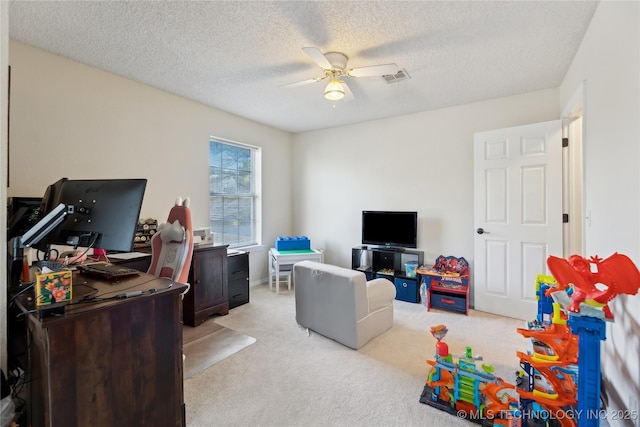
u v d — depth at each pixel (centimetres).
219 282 317
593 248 200
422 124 385
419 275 366
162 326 136
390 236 393
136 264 248
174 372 140
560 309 178
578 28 203
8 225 168
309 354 235
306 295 279
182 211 201
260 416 167
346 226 452
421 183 387
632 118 143
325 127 468
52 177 240
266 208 459
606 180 176
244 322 301
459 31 207
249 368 215
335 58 235
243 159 431
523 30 205
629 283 120
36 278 104
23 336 143
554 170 289
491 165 322
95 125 266
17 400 134
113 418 119
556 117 303
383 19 194
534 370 165
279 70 270
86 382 112
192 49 233
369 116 407
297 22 197
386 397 183
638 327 138
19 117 224
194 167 352
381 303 272
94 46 229
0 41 122
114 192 131
